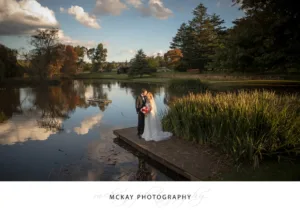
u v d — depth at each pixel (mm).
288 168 4465
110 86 34062
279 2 12812
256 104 5766
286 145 5141
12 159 5957
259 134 5102
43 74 43312
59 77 54969
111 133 8414
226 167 4582
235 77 26375
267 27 14102
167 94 20828
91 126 9734
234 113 5559
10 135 8391
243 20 16344
